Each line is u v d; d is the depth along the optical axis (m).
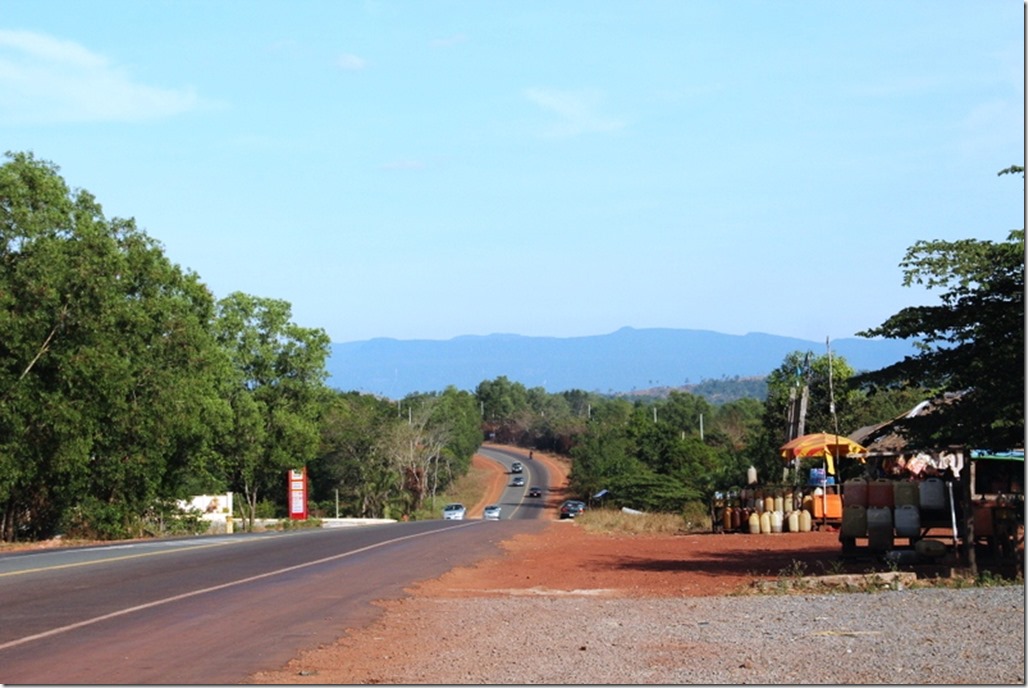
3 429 37.78
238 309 72.12
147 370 44.09
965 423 18.41
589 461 110.38
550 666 9.99
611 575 20.53
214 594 15.64
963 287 18.41
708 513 43.94
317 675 9.66
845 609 13.35
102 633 11.89
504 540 30.67
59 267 38.03
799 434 41.62
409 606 14.73
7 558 22.83
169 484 51.44
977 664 9.38
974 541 19.48
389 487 96.44
